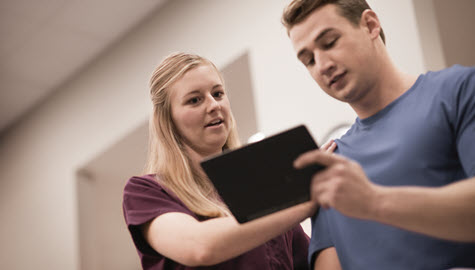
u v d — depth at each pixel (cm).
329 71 152
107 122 560
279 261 179
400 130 148
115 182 618
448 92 143
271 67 402
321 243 164
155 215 168
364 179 115
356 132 164
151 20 532
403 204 115
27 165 665
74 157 596
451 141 140
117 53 562
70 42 559
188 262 154
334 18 152
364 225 149
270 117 393
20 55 569
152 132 197
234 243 148
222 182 124
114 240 648
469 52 329
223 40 450
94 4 509
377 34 155
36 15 514
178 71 193
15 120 691
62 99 625
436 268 135
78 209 588
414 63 317
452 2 334
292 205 126
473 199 116
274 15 408
